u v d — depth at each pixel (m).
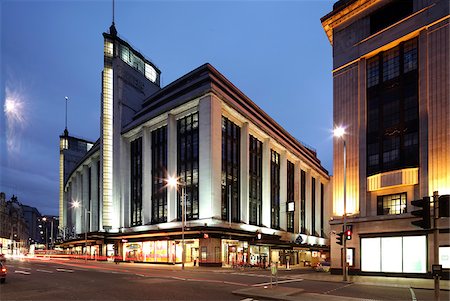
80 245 72.94
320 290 19.08
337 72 35.34
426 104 28.25
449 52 27.19
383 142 30.86
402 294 17.59
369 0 32.94
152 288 18.52
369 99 32.53
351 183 32.41
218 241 41.78
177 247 45.72
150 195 53.41
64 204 111.75
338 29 35.97
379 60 32.19
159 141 53.62
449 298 16.20
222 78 52.06
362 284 22.44
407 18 30.08
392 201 29.69
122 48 66.69
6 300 14.64
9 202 162.62
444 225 25.25
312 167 76.81
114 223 57.88
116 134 60.56
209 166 43.62
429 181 27.08
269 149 58.28
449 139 26.45
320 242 77.31
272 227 58.47
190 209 46.00
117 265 42.66
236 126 51.72
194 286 19.64
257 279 24.73
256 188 55.00
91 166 78.38
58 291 17.27
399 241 28.25
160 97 59.81
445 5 27.72
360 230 30.81
